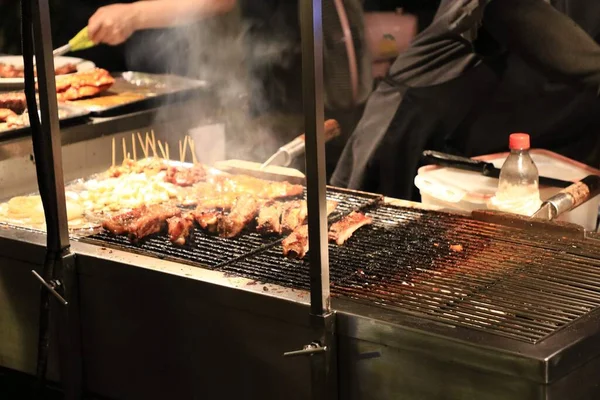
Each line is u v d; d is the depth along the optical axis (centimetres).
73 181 325
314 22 184
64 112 352
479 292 212
